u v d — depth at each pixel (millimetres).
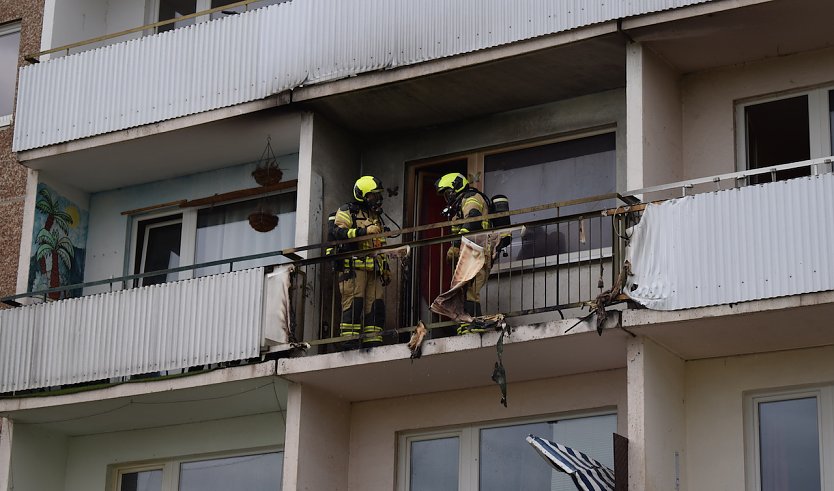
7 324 29422
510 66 27016
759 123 26672
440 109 28797
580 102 28250
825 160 23281
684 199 24125
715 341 24734
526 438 24531
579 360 25828
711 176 26266
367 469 27906
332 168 29062
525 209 25312
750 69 26688
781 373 24984
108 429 30375
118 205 32281
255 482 29250
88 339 28641
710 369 25500
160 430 30141
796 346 24859
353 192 28625
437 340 25656
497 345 25062
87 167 31344
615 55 26531
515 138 28703
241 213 31422
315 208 28438
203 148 30422
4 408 29266
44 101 30812
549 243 27859
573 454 23812
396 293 28516
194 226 31766
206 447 29531
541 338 24828
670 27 25578
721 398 25312
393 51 27516
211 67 29297
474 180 29062
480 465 27281
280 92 28484
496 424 27328
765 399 25297
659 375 24766
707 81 26938
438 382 27172
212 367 28625
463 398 27469
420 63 27328
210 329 27547
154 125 29641
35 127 30766
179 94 29484
